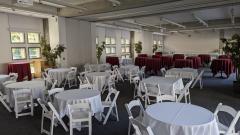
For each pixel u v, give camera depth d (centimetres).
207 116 221
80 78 590
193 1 541
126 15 766
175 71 601
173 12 701
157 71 969
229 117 364
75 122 299
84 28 877
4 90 466
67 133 315
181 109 245
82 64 874
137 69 752
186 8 640
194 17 983
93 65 806
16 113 387
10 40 710
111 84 571
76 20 836
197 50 1603
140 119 272
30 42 784
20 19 737
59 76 647
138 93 468
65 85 672
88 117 286
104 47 1064
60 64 773
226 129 238
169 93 404
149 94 414
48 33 818
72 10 718
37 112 420
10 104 416
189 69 638
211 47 1536
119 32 1260
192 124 200
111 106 347
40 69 788
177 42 1700
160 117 219
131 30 1313
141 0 566
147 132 198
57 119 328
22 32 748
